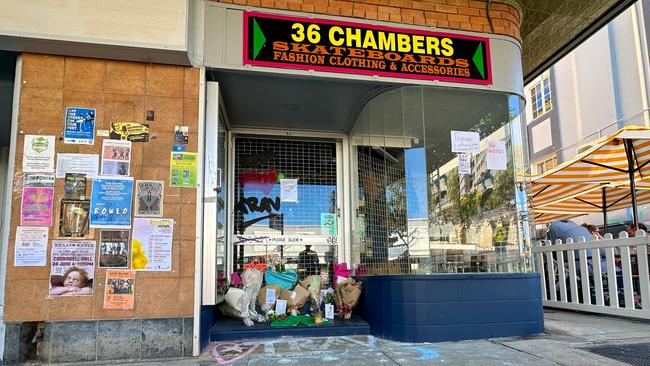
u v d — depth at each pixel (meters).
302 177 7.00
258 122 6.70
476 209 5.54
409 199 5.56
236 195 6.75
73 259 4.23
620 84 13.60
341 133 7.16
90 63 4.52
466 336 4.92
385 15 5.28
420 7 5.41
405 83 5.26
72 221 4.28
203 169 4.71
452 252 5.37
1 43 4.26
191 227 4.49
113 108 4.51
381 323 5.14
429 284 4.96
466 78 5.41
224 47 4.82
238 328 5.17
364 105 6.08
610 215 14.48
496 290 5.09
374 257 5.93
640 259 5.64
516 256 5.52
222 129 5.91
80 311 4.19
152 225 4.42
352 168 6.94
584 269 6.49
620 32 13.61
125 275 4.31
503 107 5.73
